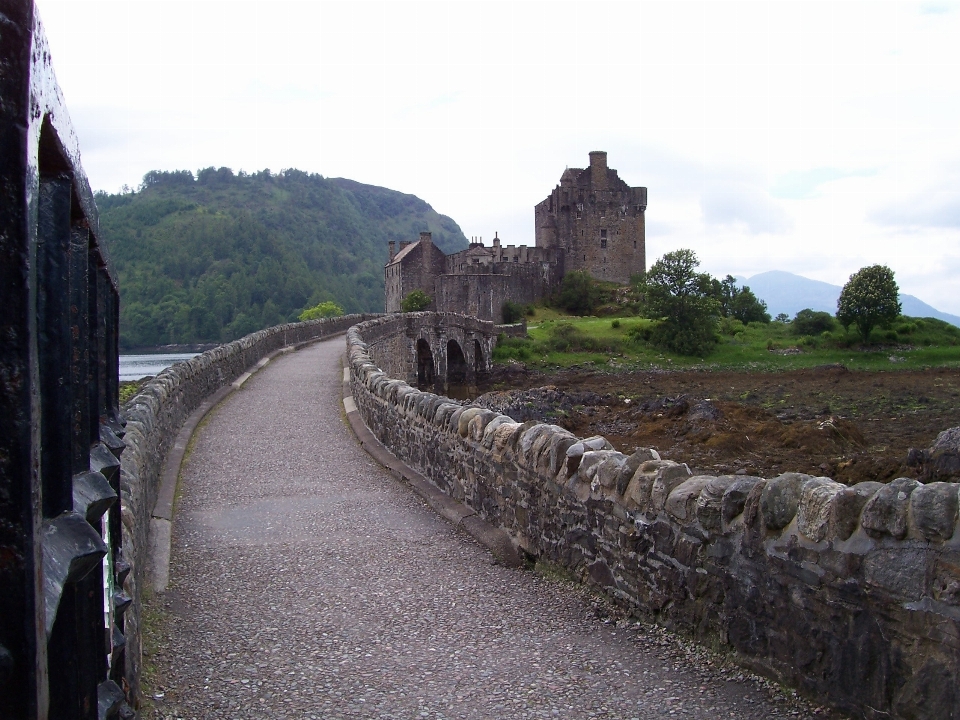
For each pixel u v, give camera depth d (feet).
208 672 17.80
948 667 12.42
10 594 6.19
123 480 19.36
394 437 41.14
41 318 8.34
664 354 226.99
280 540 27.89
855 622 13.97
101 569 10.78
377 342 114.42
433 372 171.63
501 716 15.70
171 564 25.35
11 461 6.19
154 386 39.32
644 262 330.13
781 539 15.62
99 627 10.61
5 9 5.93
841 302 233.35
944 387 154.71
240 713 15.94
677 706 15.58
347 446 45.37
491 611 21.16
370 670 17.85
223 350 69.21
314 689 16.98
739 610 16.62
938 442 62.18
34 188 6.38
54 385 8.32
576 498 22.44
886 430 96.68
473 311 276.62
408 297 277.64
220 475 38.11
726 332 250.57
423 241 303.89
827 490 14.83
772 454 71.41
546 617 20.62
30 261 6.23
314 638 19.63
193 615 21.17
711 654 17.13
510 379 201.98
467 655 18.52
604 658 17.93
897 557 13.33
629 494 20.04
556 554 23.45
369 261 634.84
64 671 8.98
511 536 26.13
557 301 304.30
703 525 17.56
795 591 15.21
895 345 226.99
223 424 52.16
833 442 74.69
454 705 16.21
